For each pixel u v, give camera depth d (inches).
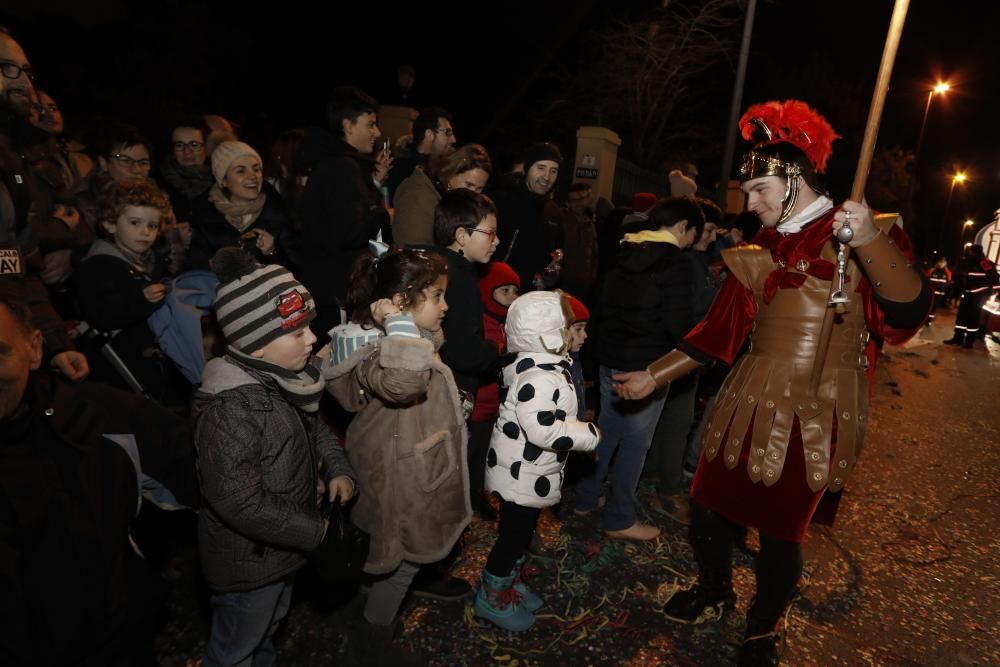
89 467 52.1
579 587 106.9
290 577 76.1
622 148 686.5
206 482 61.3
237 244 114.3
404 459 78.5
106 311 93.4
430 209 120.6
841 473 80.4
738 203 589.3
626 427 115.6
